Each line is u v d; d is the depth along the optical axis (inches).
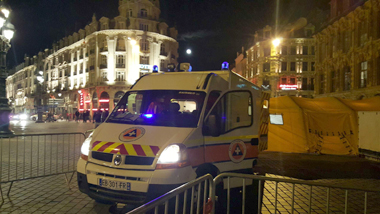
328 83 941.8
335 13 918.4
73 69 2031.3
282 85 1579.7
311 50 1589.6
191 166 149.3
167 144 146.5
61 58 2231.8
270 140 449.7
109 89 1652.3
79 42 1931.6
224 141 180.2
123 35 1644.9
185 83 191.5
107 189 144.9
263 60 1636.3
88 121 1508.4
